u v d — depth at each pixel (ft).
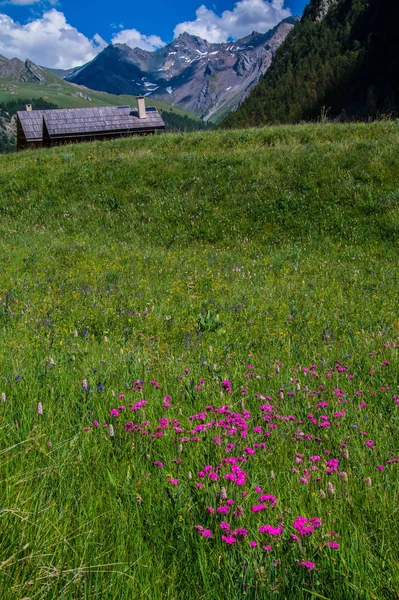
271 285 33.81
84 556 7.23
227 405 13.67
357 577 7.07
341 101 502.79
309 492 9.27
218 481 9.18
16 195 65.26
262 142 72.43
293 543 7.52
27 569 6.70
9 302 26.94
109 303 27.71
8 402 12.82
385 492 9.21
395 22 499.51
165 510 8.65
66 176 67.51
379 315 26.32
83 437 11.29
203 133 81.71
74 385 14.67
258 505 8.13
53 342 20.29
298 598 6.77
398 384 16.10
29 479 8.89
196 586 7.09
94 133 179.83
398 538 8.00
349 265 39.83
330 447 11.89
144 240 52.16
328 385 16.20
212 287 32.60
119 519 8.30
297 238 48.44
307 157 59.36
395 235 45.09
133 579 6.87
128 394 14.38
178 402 14.08
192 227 52.95
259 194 55.11
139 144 80.33
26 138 193.47
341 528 8.17
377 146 58.90
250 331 23.59
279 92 586.45
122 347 20.40
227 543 7.54
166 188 60.80
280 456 10.88
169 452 10.89
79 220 58.03
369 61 504.02
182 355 19.39
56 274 35.86
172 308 27.58
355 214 49.32
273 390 15.56
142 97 187.21
